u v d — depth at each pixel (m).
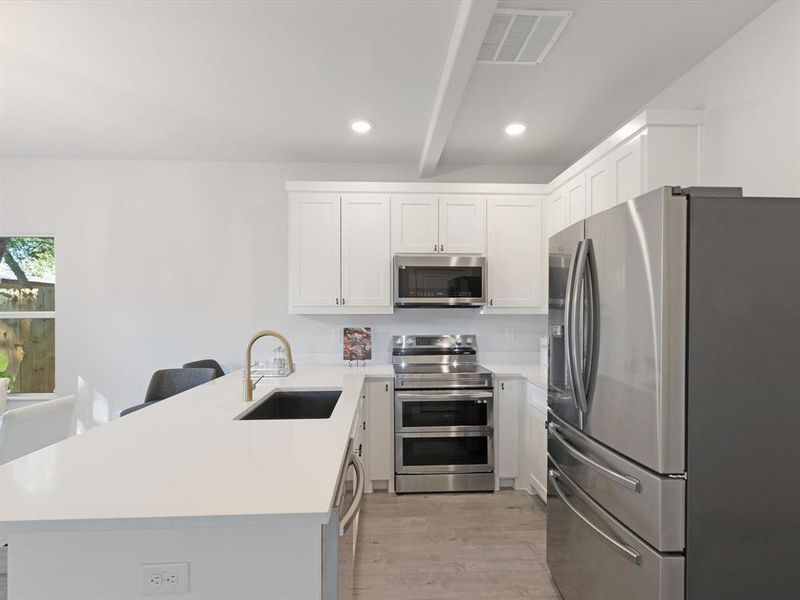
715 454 1.32
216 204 3.80
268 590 1.00
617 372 1.51
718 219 1.32
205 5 1.84
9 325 3.77
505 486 3.32
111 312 3.76
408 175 3.88
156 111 2.85
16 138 3.29
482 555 2.37
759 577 1.33
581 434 1.75
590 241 1.66
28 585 0.97
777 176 1.89
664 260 1.31
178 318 3.79
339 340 3.83
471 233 3.54
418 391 3.20
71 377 3.74
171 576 0.99
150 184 3.77
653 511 1.34
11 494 1.04
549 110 2.86
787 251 1.33
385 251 3.50
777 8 1.87
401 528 2.67
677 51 2.21
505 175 3.92
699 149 2.25
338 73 2.38
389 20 1.93
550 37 2.09
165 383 3.30
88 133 3.21
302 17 1.92
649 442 1.36
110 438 1.50
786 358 1.33
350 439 1.54
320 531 1.01
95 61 2.27
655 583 1.33
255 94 2.62
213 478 1.14
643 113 2.22
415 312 3.86
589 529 1.69
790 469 1.33
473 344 3.84
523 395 3.26
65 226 3.72
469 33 1.87
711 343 1.32
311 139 3.31
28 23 1.96
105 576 0.98
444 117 2.66
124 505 0.98
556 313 2.02
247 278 3.82
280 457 1.30
